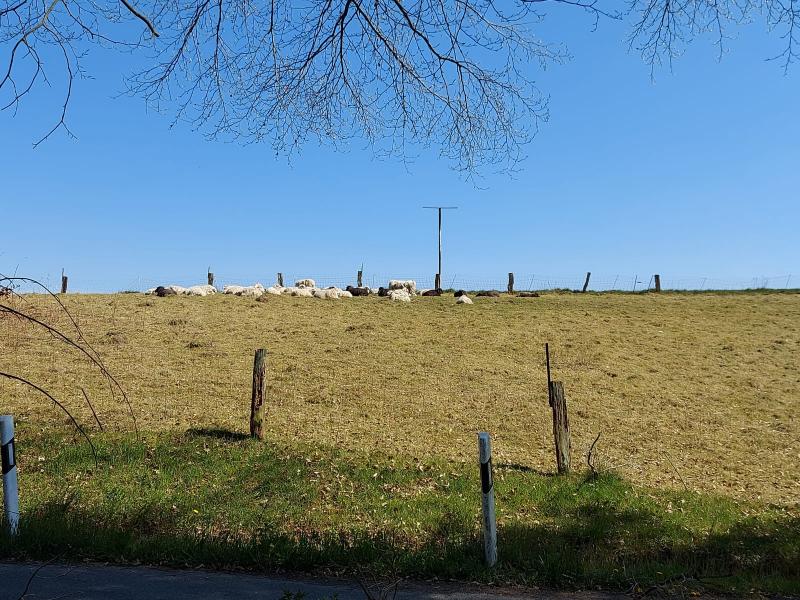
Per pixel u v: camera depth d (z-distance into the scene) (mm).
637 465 13719
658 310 34562
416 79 6656
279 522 8414
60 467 10328
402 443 13891
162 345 22812
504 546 6617
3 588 5039
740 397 20391
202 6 6051
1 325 21844
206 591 5113
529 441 15109
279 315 29625
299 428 14500
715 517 9672
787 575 6215
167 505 8742
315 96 6762
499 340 26453
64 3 4938
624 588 5531
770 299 38938
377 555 6059
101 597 4918
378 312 31625
